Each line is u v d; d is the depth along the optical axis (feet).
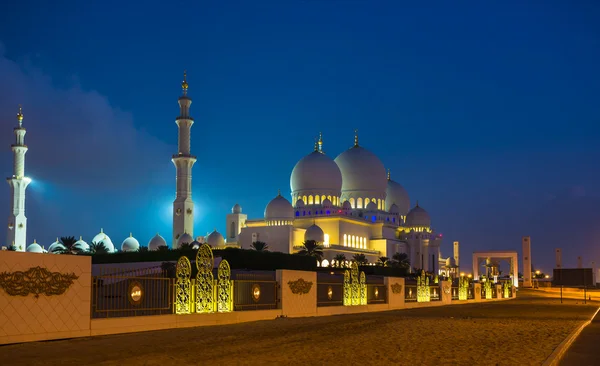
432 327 117.29
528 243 542.98
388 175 616.39
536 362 70.64
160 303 122.21
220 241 467.93
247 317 131.64
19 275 88.74
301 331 106.93
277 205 479.00
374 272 389.80
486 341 92.73
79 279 97.40
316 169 509.35
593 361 76.13
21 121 497.87
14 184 485.56
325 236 469.16
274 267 311.27
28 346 84.53
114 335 99.19
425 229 558.97
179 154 442.50
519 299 330.13
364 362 69.82
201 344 86.48
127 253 317.63
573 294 415.44
